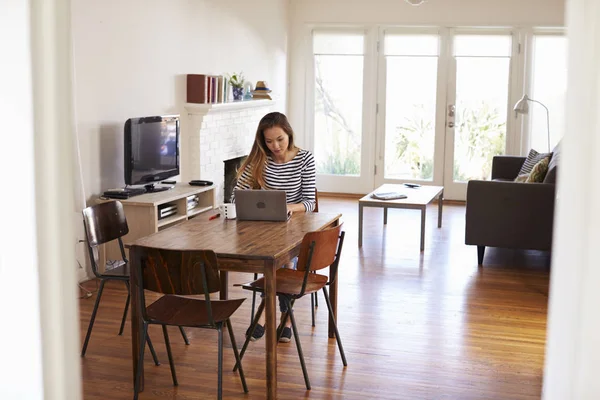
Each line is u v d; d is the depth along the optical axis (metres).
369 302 5.22
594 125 1.43
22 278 1.90
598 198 1.44
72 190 1.93
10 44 1.83
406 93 10.02
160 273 3.25
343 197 10.13
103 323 4.67
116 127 6.09
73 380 1.96
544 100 9.64
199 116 7.33
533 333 4.57
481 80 9.77
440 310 5.05
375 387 3.69
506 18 9.55
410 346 4.30
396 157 10.19
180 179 7.28
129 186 6.24
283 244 3.49
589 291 1.46
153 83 6.67
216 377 3.81
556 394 1.51
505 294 5.47
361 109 10.19
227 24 8.23
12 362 1.93
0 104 1.86
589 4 1.42
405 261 6.49
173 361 3.95
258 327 4.39
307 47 10.21
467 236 6.28
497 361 4.07
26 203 1.88
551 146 9.72
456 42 9.75
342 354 3.96
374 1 9.89
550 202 6.07
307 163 4.50
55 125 1.87
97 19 5.75
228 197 8.46
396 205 6.93
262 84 8.72
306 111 10.34
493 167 8.70
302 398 3.54
